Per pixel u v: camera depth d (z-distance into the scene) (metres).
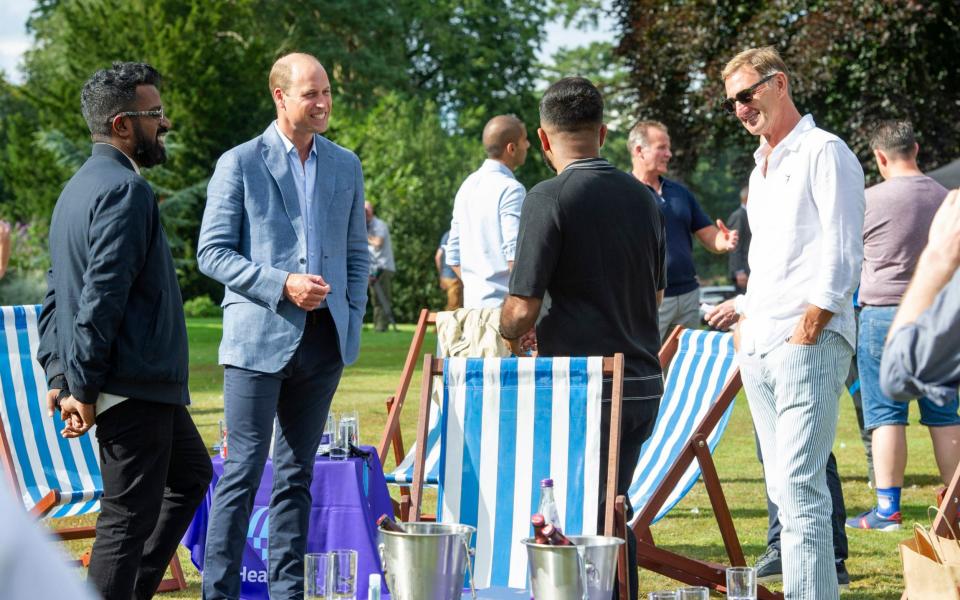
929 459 8.53
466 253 6.46
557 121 4.14
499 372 4.30
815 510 4.16
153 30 33.56
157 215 3.95
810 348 4.14
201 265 4.53
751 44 21.28
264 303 4.47
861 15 19.70
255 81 34.19
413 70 41.34
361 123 32.62
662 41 22.77
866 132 20.42
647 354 4.17
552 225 4.00
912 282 2.30
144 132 4.01
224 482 4.41
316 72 4.61
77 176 3.93
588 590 3.53
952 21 20.27
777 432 4.25
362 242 4.84
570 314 4.10
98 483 5.56
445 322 6.11
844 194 4.13
